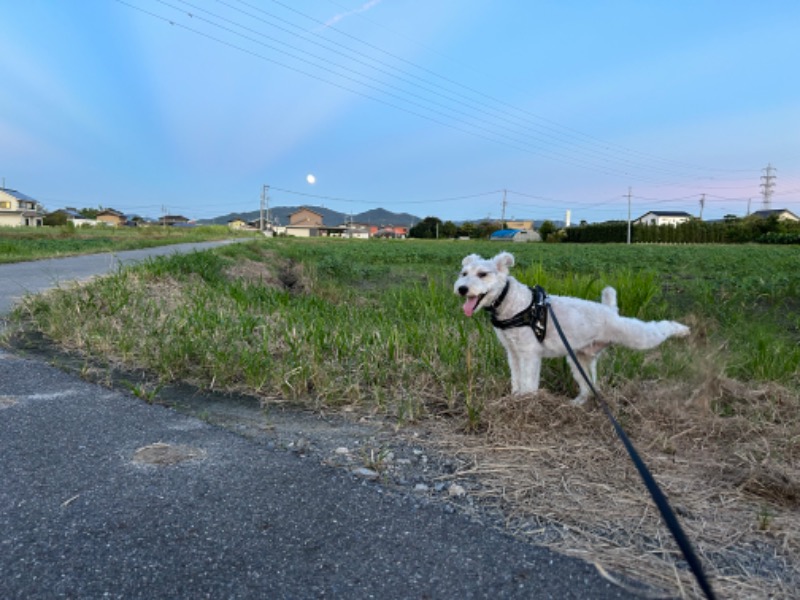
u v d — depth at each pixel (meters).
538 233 90.69
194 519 2.25
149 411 3.63
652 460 3.09
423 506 2.48
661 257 25.00
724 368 4.74
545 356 4.09
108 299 6.77
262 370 4.55
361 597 1.79
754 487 2.73
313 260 22.22
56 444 2.97
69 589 1.76
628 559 2.09
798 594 1.92
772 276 13.94
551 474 2.88
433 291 8.41
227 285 9.49
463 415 3.82
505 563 2.03
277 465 2.85
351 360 5.05
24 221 74.19
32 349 5.14
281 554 2.03
